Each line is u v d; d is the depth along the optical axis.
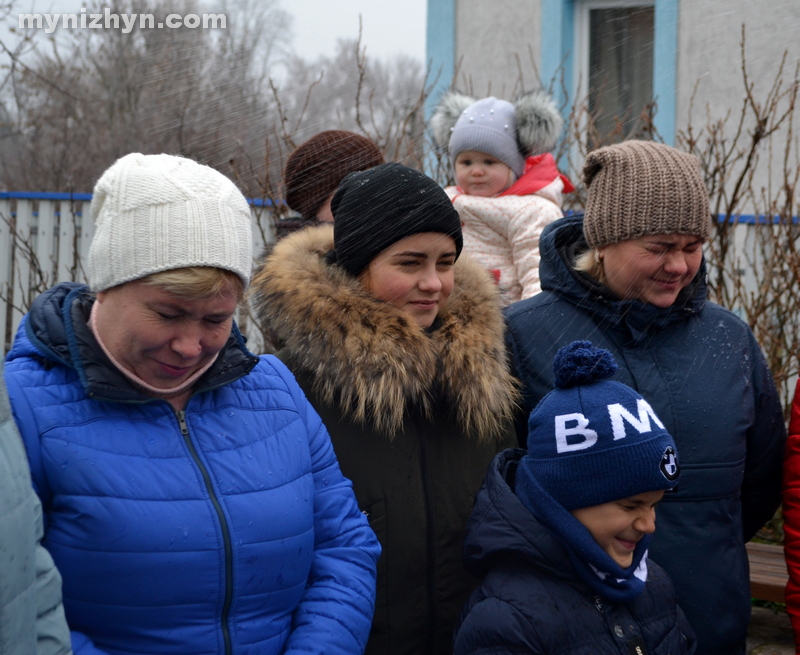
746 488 1.86
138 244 1.13
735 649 1.68
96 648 1.13
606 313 1.73
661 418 1.67
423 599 1.54
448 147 2.52
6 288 4.01
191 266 1.13
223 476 1.22
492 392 1.58
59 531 1.13
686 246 1.66
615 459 1.38
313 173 2.07
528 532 1.43
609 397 1.42
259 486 1.25
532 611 1.38
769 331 3.41
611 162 1.68
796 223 3.17
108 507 1.13
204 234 1.14
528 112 2.31
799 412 1.75
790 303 3.39
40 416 1.14
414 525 1.53
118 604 1.14
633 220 1.63
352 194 1.60
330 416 1.56
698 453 1.66
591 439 1.39
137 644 1.15
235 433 1.27
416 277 1.57
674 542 1.65
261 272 1.65
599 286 1.73
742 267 3.51
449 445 1.60
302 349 1.54
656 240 1.62
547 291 1.84
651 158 1.65
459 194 2.48
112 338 1.17
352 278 1.60
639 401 1.43
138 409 1.21
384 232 1.55
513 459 1.62
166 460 1.19
